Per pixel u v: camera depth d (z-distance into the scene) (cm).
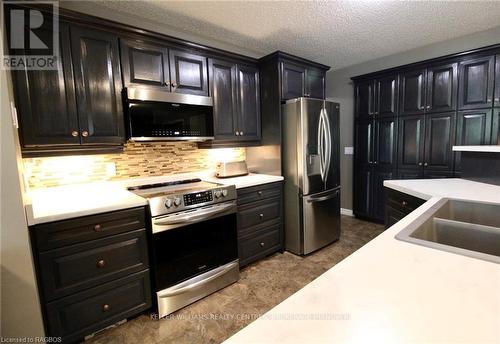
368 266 75
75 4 201
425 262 77
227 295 208
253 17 230
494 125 257
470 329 48
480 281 65
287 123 270
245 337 47
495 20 247
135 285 176
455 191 173
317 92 310
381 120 342
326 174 285
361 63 374
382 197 348
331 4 211
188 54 228
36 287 134
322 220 285
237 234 235
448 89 283
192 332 169
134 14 221
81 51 176
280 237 280
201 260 205
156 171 248
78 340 160
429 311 54
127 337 166
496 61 253
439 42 300
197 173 276
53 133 169
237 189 235
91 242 157
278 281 227
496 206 138
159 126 208
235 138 267
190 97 223
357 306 56
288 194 278
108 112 190
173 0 200
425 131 303
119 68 193
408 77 313
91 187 212
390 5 216
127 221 170
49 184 197
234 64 263
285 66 272
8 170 124
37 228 140
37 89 162
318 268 248
